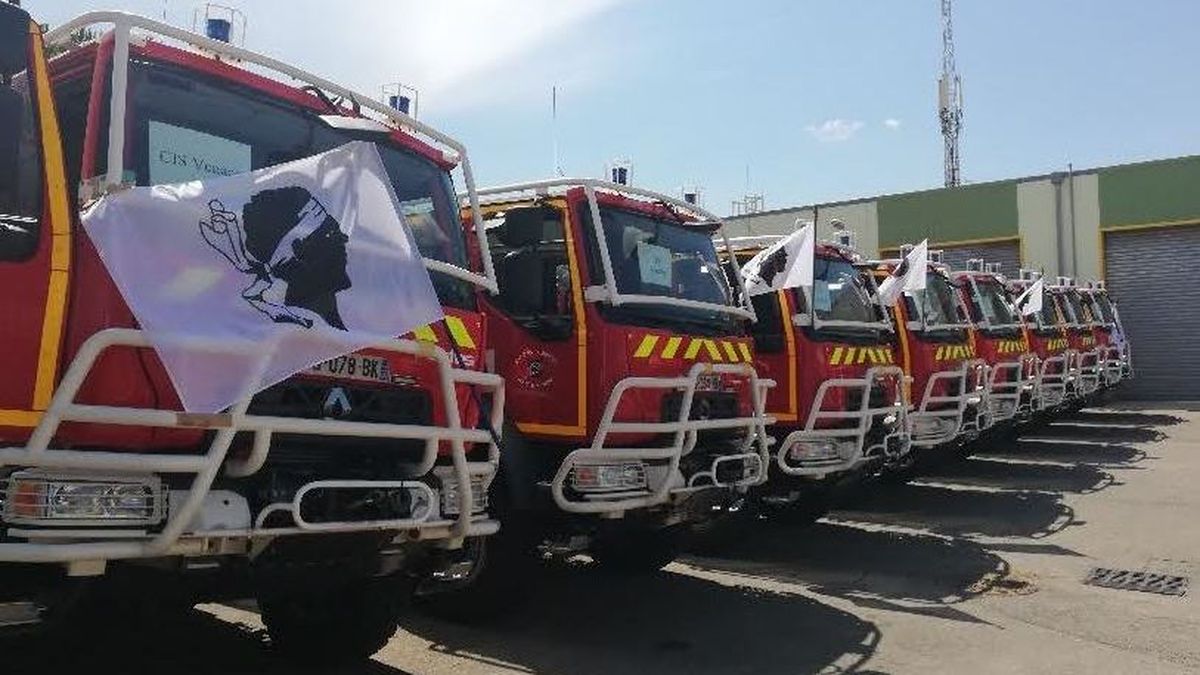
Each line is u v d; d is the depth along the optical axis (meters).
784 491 8.07
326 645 4.68
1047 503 9.98
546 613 5.96
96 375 2.97
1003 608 6.13
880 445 8.31
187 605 3.56
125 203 3.02
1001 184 23.91
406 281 3.55
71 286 3.04
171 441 3.06
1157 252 22.30
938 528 8.84
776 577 7.06
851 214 25.75
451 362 4.18
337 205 3.47
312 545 3.44
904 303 9.79
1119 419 18.53
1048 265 23.30
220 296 3.07
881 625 5.75
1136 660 5.06
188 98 3.69
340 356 3.41
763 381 6.49
